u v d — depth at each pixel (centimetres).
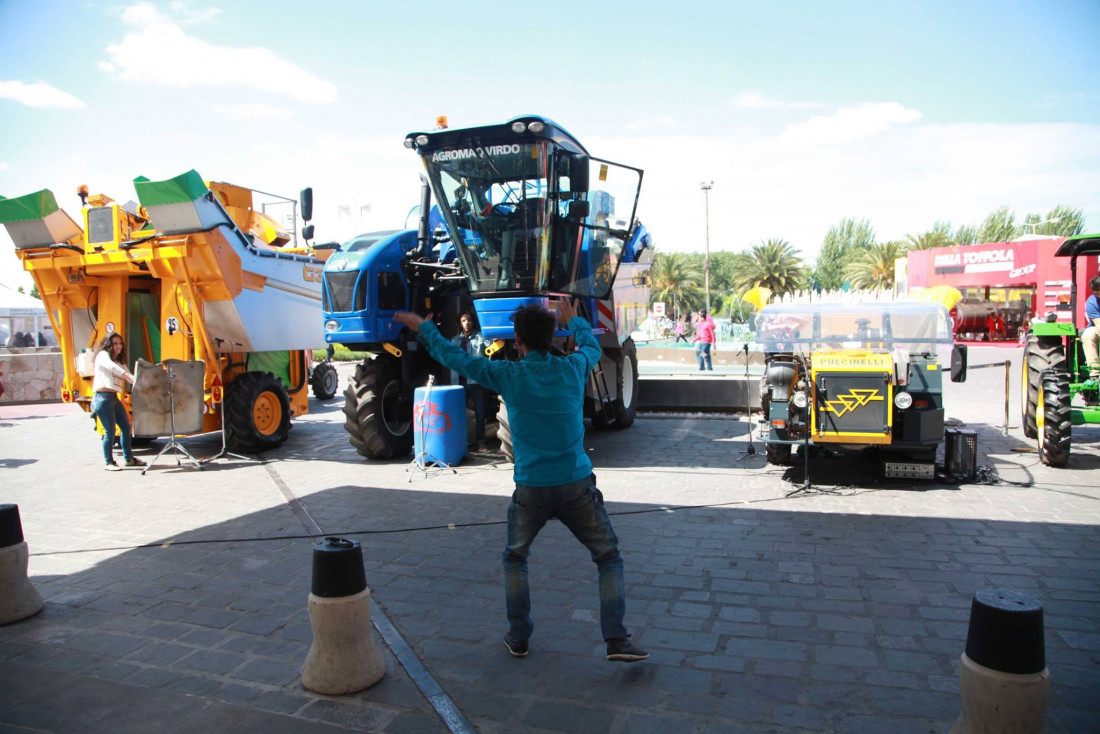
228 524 645
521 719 323
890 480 763
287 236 1266
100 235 924
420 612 444
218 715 330
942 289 769
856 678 355
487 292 848
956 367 685
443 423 856
